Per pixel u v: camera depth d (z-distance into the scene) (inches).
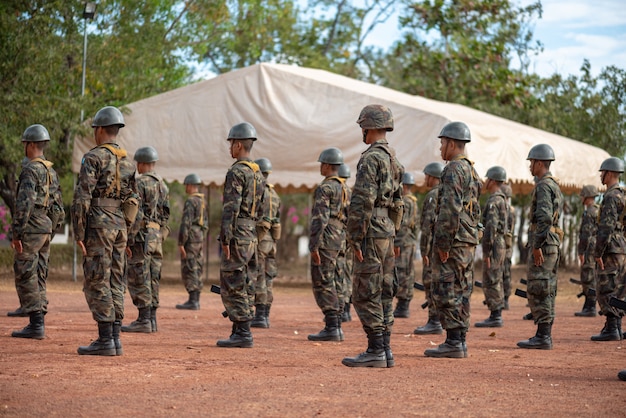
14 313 571.8
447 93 1478.8
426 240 593.9
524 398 312.0
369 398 304.3
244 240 443.5
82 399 293.3
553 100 1450.5
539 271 474.3
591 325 631.8
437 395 313.6
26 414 268.8
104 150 394.6
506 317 697.0
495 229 602.9
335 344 479.2
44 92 963.3
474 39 1472.7
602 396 319.9
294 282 1144.2
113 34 1139.9
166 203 546.3
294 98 924.0
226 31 1514.5
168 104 965.8
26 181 454.0
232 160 943.0
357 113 897.5
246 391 313.3
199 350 431.2
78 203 386.3
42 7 958.4
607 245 532.4
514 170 883.4
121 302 409.4
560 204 479.8
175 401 291.9
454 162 405.1
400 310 678.5
